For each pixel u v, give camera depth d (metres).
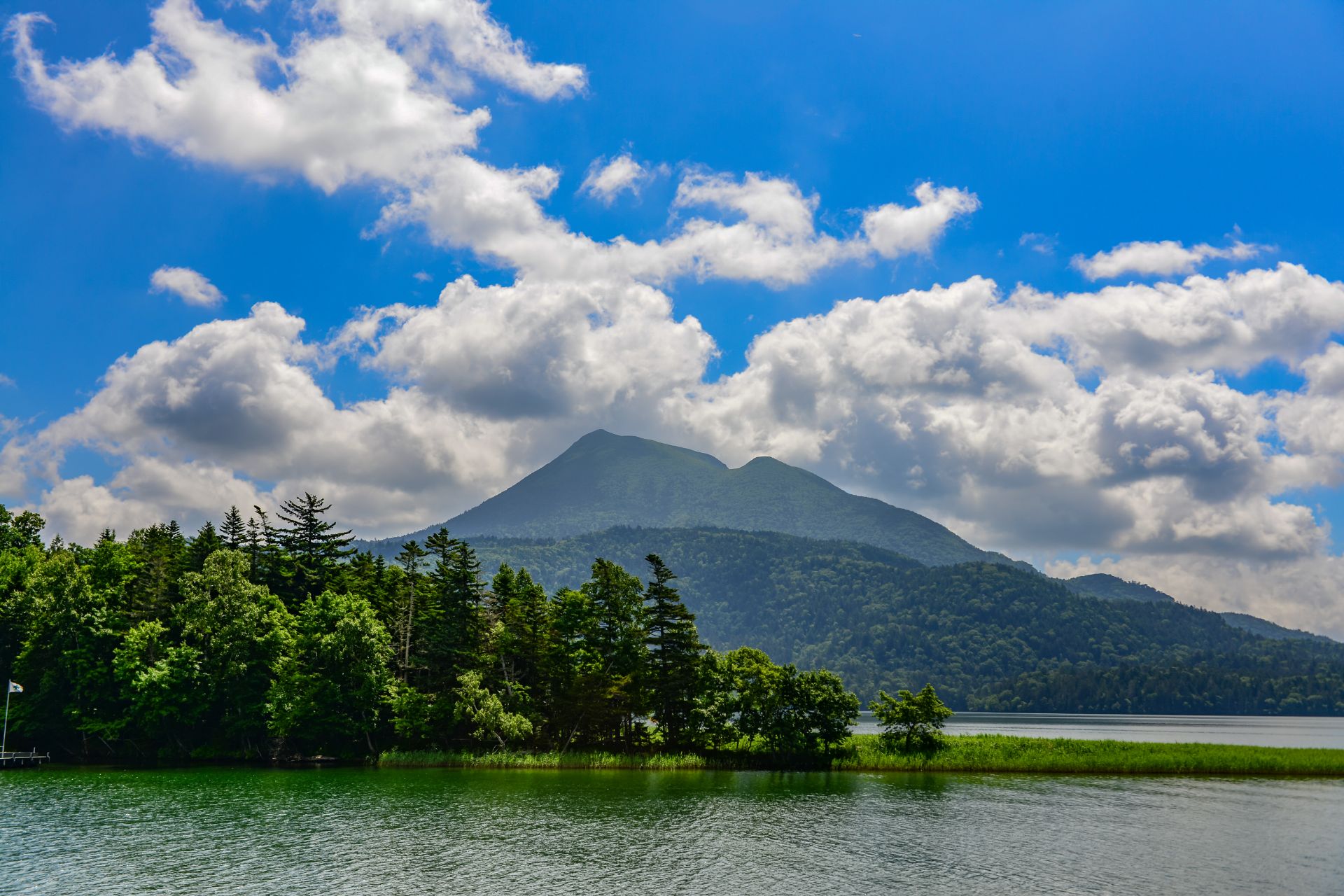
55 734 119.06
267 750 117.25
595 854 66.12
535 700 122.12
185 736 118.81
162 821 76.62
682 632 121.75
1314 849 68.50
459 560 123.00
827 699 116.12
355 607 116.94
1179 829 76.62
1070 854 66.81
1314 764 113.50
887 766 116.19
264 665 117.88
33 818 77.62
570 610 122.12
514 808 84.56
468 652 119.62
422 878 58.75
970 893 56.25
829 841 71.06
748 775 110.38
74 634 114.44
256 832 72.38
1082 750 118.69
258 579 131.38
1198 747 121.25
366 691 112.56
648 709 119.88
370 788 96.25
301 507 136.38
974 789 99.69
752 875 60.47
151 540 147.00
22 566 126.56
